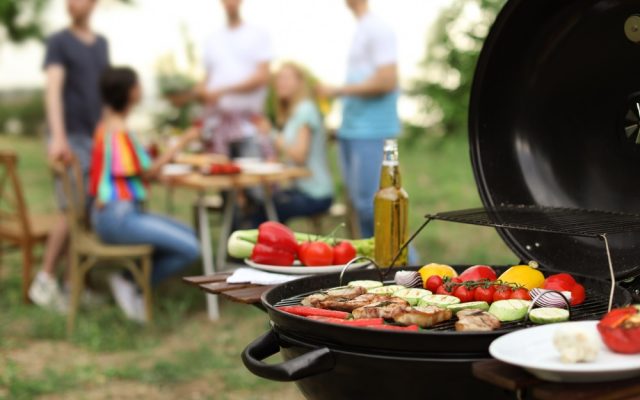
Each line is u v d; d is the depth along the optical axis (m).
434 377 1.57
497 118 2.18
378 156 5.44
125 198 5.08
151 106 12.28
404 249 2.30
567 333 1.42
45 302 5.68
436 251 7.31
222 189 6.14
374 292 1.98
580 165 2.04
